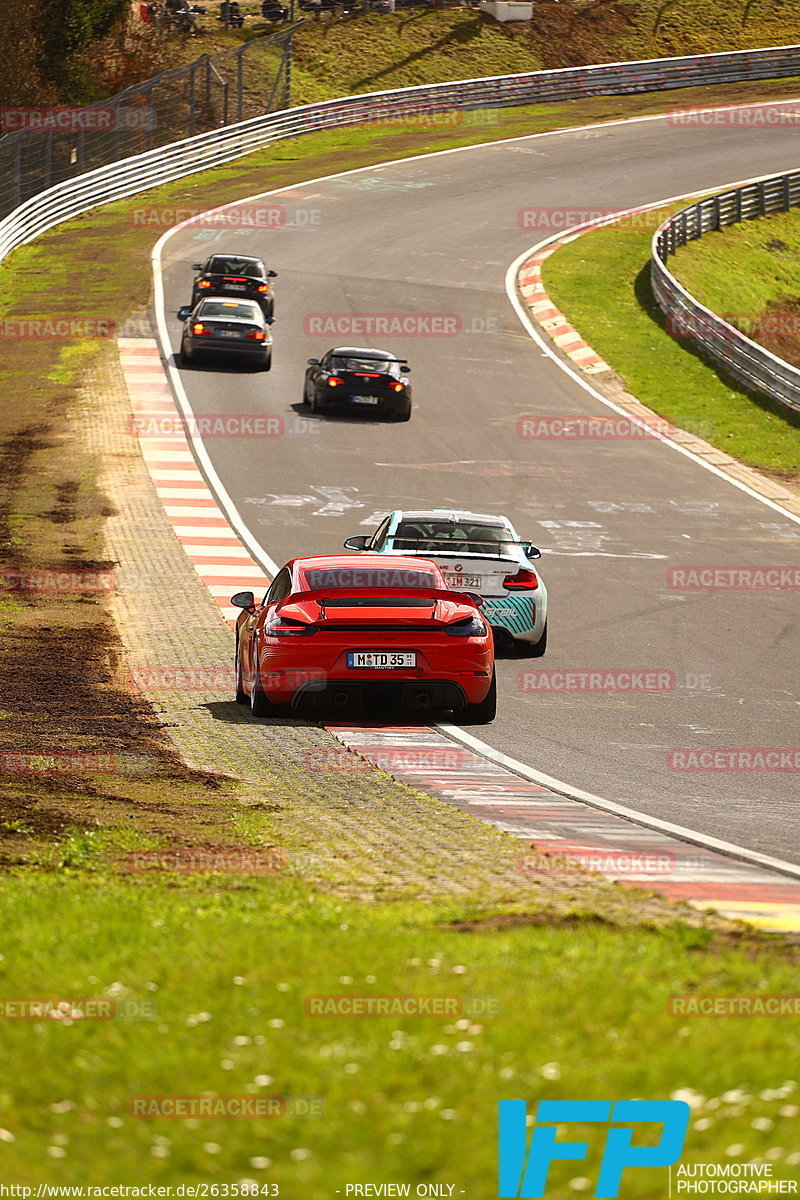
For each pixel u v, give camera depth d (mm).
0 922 21906
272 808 34969
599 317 167125
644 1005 17344
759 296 195000
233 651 64500
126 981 18656
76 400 129250
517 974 18766
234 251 186375
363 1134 13938
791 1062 15297
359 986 18125
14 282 172000
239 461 113500
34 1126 14406
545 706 55062
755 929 23391
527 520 101188
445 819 34219
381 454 118188
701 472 119938
